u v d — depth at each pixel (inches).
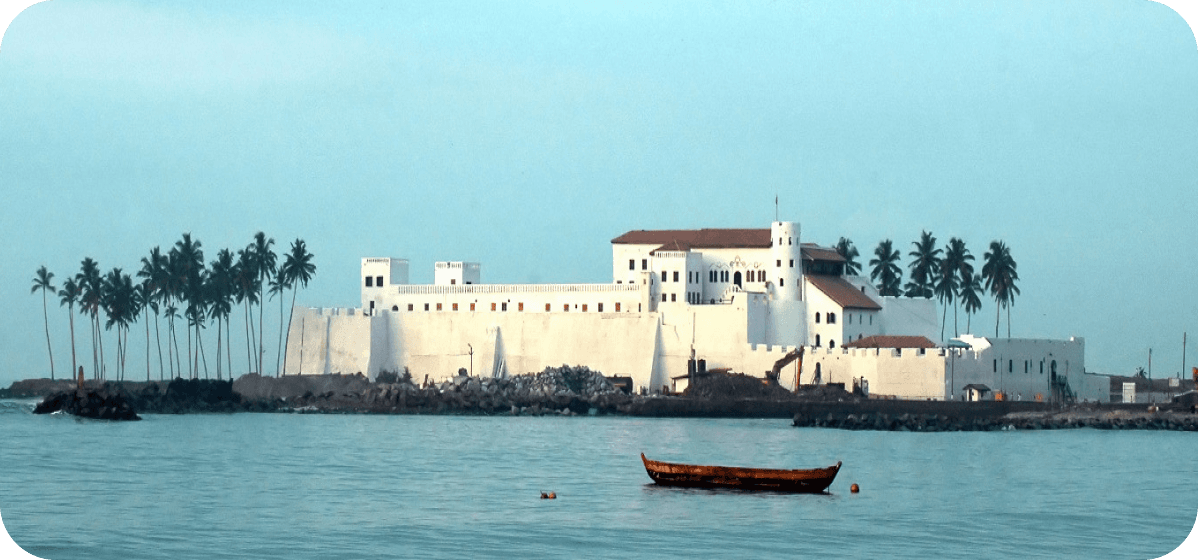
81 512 5526.6
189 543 4955.7
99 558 4731.8
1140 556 4899.1
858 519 5452.8
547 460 7253.9
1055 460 7431.1
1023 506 5816.9
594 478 6501.0
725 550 4886.8
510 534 5108.3
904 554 4884.4
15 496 5905.5
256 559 4722.0
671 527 5246.1
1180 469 7047.2
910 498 5969.5
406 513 5531.5
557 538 5039.4
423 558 4744.1
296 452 7652.6
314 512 5546.3
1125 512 5703.7
